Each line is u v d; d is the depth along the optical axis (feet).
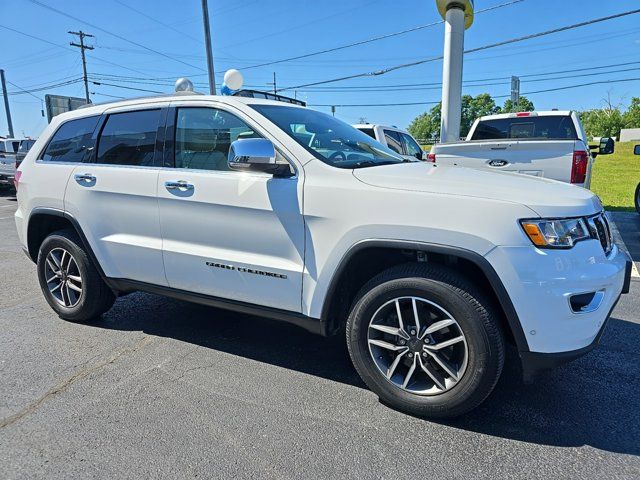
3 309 14.58
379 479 7.15
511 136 26.84
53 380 10.09
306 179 9.26
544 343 7.75
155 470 7.34
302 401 9.32
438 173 9.34
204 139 10.69
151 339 12.30
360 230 8.60
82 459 7.58
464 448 7.86
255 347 11.86
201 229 10.47
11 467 7.38
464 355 8.21
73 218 12.48
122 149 11.92
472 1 33.45
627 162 86.17
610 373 10.41
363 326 9.03
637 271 18.94
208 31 49.96
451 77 33.42
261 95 14.83
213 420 8.64
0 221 34.60
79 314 13.14
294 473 7.28
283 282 9.58
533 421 8.63
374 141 12.57
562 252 7.63
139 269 11.64
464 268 8.71
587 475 7.20
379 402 9.30
